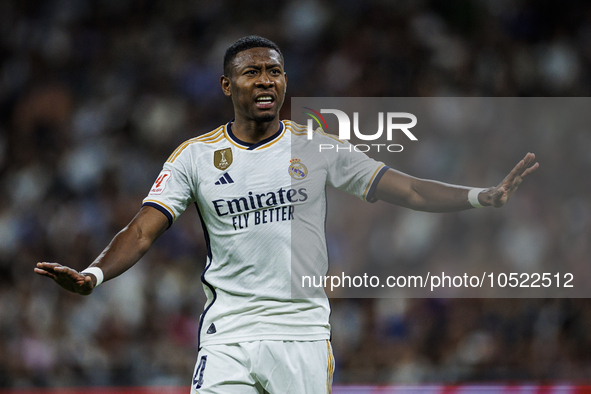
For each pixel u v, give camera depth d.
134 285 19.12
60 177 23.78
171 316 19.27
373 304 17.89
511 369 15.22
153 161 24.23
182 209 7.21
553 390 12.39
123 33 28.44
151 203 7.05
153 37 28.08
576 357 17.19
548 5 27.16
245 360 6.88
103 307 18.78
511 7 27.11
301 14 27.59
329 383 7.11
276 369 6.85
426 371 15.49
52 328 18.67
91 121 25.58
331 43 26.73
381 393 12.62
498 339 17.62
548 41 26.81
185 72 26.81
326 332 7.15
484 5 26.97
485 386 12.76
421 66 25.52
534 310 18.23
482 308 18.25
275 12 28.16
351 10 27.36
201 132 25.34
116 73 27.28
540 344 17.55
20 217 22.75
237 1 28.36
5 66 28.58
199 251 20.92
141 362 17.92
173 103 25.91
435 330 17.75
